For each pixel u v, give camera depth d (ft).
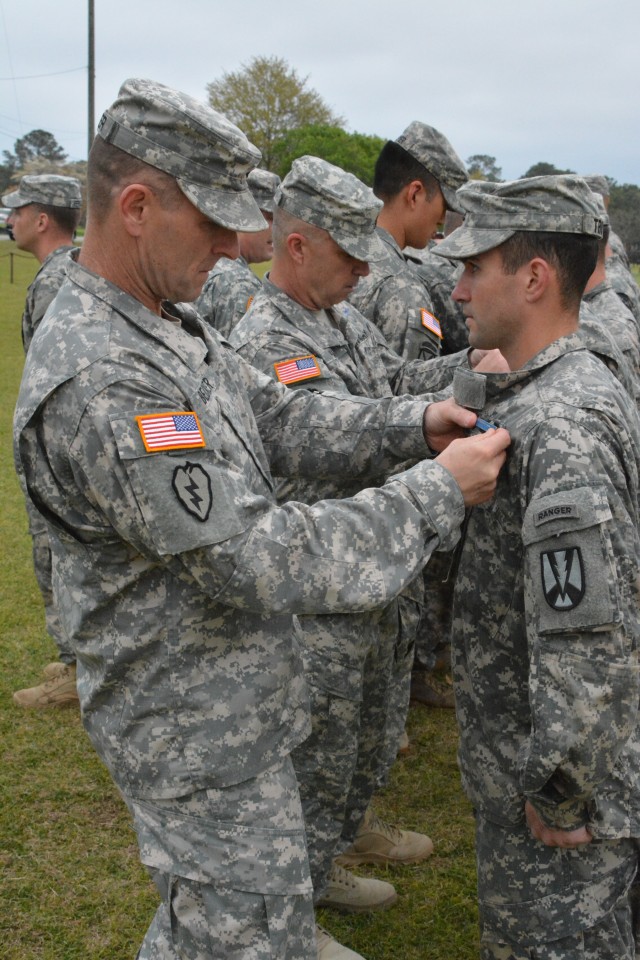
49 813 10.45
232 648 5.62
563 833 5.98
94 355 5.12
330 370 8.56
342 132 147.84
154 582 5.43
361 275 8.70
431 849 9.95
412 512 5.45
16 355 42.47
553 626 5.49
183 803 5.63
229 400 5.98
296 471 7.36
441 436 6.86
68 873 9.47
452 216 15.55
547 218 5.78
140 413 5.06
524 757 5.82
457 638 6.63
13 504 21.63
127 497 5.05
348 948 8.27
